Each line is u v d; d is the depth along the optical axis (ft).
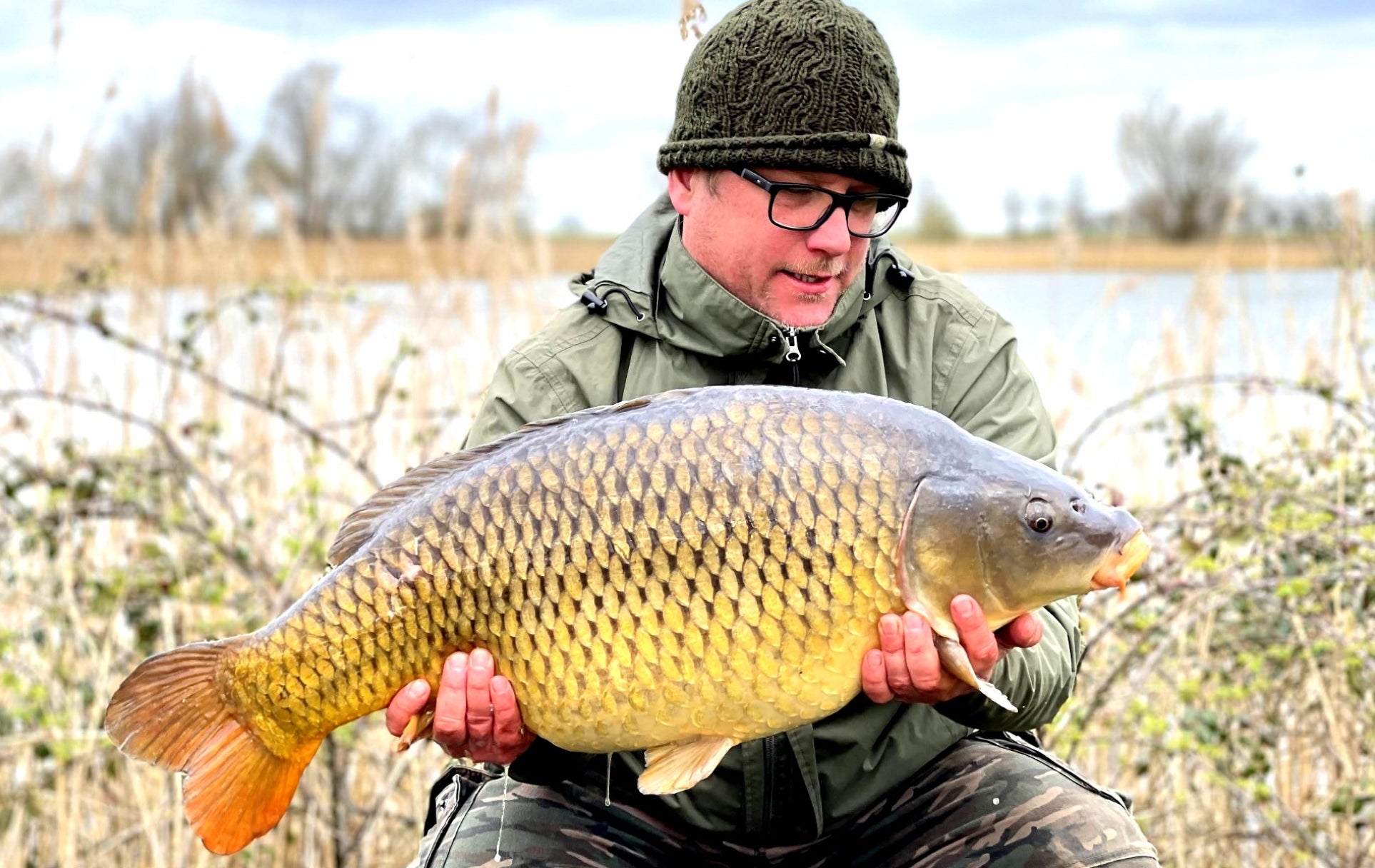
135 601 13.70
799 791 7.80
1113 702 12.25
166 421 15.51
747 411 6.35
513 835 7.93
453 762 8.96
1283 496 12.12
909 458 6.31
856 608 6.26
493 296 19.39
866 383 8.15
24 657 13.24
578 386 8.11
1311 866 11.46
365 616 6.54
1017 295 32.53
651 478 6.29
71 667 13.00
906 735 8.02
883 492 6.25
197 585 13.53
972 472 6.33
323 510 14.79
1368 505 12.37
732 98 7.67
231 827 6.76
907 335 8.27
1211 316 17.17
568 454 6.42
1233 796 11.80
